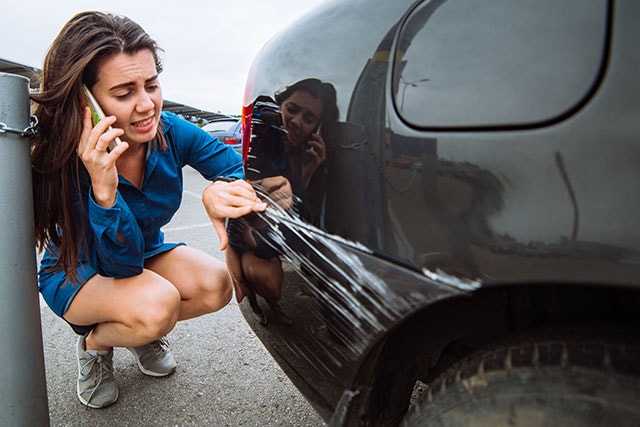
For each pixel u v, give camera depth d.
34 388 1.23
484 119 0.68
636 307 0.73
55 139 1.23
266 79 1.08
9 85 1.11
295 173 0.97
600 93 0.60
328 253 0.88
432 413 0.77
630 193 0.57
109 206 1.28
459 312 0.88
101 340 1.62
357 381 0.87
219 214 1.13
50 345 2.17
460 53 0.73
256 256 1.08
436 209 0.72
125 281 1.50
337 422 0.89
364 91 0.84
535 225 0.63
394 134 0.78
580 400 0.64
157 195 1.54
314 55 0.96
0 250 1.14
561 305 0.79
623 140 0.58
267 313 1.08
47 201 1.32
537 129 0.64
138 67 1.23
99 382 1.70
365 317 0.82
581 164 0.60
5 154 1.13
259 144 1.08
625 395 0.61
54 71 1.19
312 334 0.94
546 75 0.64
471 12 0.73
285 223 0.98
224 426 1.59
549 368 0.67
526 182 0.64
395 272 0.77
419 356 0.97
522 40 0.67
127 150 1.39
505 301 0.85
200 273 1.64
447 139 0.71
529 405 0.68
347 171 0.85
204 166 1.65
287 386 1.81
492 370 0.72
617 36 0.60
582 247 0.60
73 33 1.18
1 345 1.17
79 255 1.52
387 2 0.87
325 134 0.90
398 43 0.81
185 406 1.71
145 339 1.52
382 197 0.79
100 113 1.19
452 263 0.71
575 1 0.64
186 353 2.07
